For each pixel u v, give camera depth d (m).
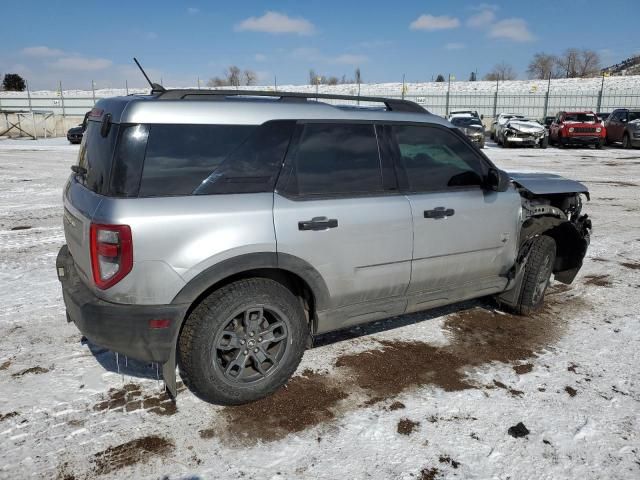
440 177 3.63
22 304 4.53
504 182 3.75
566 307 4.66
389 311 3.50
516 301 4.32
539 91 41.69
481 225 3.78
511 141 23.06
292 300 3.03
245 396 2.96
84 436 2.71
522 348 3.82
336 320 3.27
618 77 49.06
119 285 2.59
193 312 2.80
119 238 2.54
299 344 3.11
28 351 3.64
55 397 3.06
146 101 2.72
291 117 3.05
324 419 2.90
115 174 2.62
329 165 3.15
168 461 2.54
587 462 2.57
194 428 2.80
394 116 3.48
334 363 3.55
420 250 3.47
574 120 23.91
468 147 3.81
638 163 17.03
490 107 39.16
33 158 18.23
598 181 12.79
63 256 3.29
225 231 2.73
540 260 4.25
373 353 3.71
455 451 2.64
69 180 3.40
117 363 3.49
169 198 2.66
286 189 2.97
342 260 3.14
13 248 6.39
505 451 2.64
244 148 2.88
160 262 2.61
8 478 2.39
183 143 2.74
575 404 3.07
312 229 2.99
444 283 3.74
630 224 8.12
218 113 2.85
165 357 2.71
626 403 3.09
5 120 34.50
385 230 3.28
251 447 2.65
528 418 2.93
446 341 3.93
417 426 2.85
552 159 18.28
